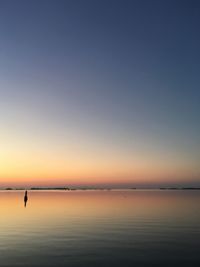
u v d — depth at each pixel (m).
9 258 21.97
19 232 32.50
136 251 23.73
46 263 20.73
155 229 33.88
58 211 57.16
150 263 20.72
